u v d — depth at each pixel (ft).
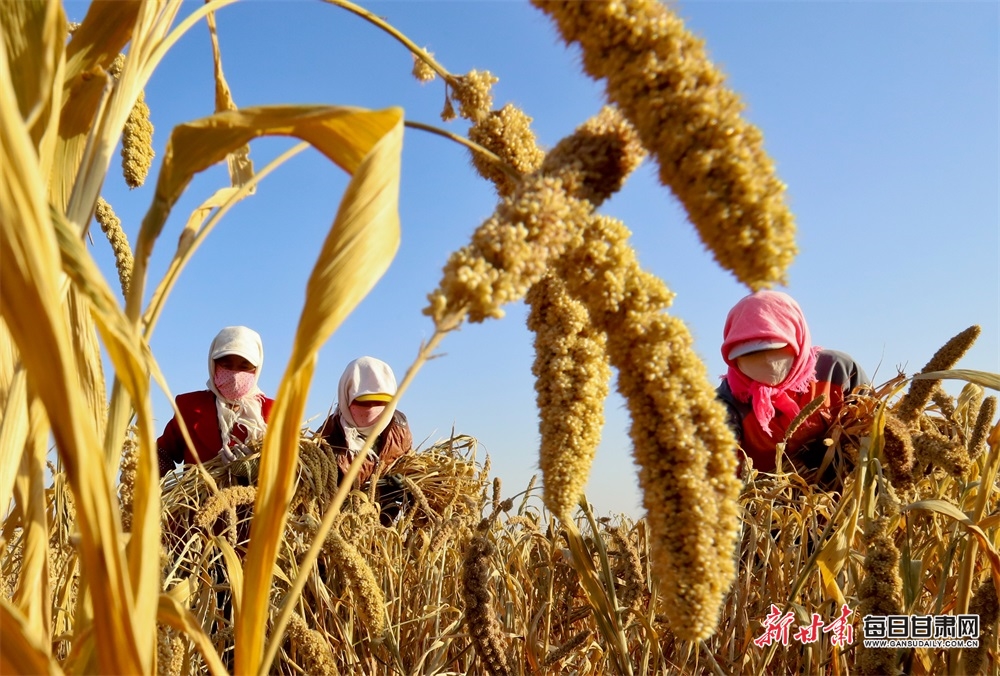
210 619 4.70
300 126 2.20
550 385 2.54
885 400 4.15
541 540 5.38
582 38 1.99
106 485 1.60
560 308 2.55
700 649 4.65
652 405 2.26
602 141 2.19
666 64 1.89
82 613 2.20
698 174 1.83
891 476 4.44
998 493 5.22
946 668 3.77
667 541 2.16
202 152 2.08
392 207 1.91
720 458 2.21
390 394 9.34
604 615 3.78
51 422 1.56
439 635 4.70
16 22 2.07
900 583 3.36
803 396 7.34
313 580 4.97
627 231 2.27
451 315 1.83
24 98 2.09
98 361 2.56
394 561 5.54
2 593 3.12
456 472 9.50
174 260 2.22
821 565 4.18
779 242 1.80
